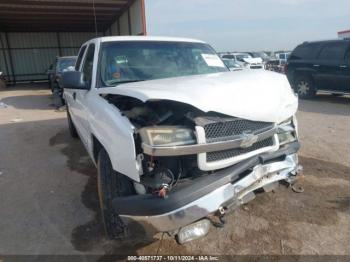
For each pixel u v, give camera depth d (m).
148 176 2.39
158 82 3.00
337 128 6.77
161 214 2.23
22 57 25.86
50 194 4.19
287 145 3.02
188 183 2.39
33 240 3.18
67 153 5.89
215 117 2.50
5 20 20.73
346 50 9.80
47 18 20.62
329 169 4.49
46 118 9.44
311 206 3.52
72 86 3.66
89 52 4.24
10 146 6.53
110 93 2.94
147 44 4.01
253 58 21.91
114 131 2.58
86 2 16.83
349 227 3.12
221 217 2.48
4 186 4.52
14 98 15.06
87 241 3.12
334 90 10.19
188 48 4.22
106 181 2.81
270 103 2.74
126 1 17.08
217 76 3.18
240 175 2.58
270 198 3.71
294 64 11.20
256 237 3.03
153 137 2.30
